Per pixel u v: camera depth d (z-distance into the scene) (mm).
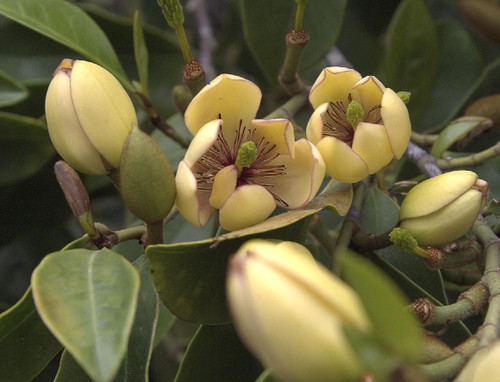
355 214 255
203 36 383
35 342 235
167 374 333
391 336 159
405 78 358
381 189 278
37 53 362
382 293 155
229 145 241
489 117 299
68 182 224
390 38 351
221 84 231
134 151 213
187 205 219
